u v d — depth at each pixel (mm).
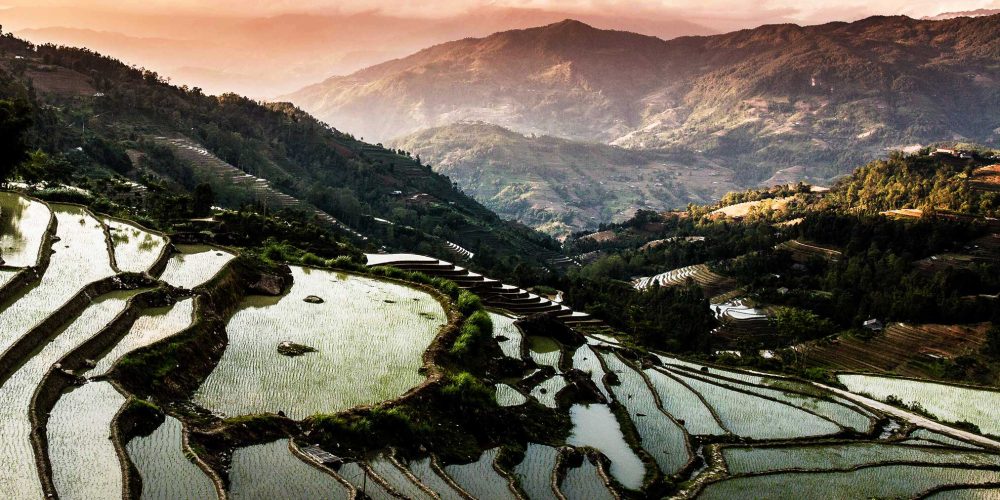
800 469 43844
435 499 29422
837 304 123375
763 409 57031
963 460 49219
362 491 28391
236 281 55281
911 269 148250
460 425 38750
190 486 26109
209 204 85688
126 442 28984
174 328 40812
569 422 45875
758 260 165125
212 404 34906
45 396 30453
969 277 129875
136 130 175375
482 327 53438
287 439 31891
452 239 195375
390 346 46312
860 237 170125
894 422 58656
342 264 70125
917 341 103625
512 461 37750
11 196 74000
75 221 66500
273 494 27188
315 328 49094
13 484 23906
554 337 64562
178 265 55344
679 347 85625
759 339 111000
